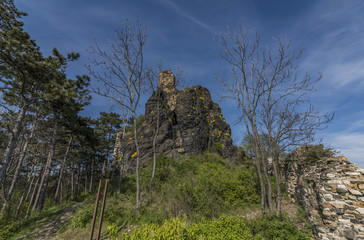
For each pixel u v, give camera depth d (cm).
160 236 423
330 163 702
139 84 1320
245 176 1205
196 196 910
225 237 569
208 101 2425
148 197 1093
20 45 1041
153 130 2023
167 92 2439
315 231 679
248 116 1114
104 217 902
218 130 2158
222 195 1024
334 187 628
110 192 1402
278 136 1000
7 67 1199
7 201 1352
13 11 1462
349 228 554
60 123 1888
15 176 1490
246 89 1155
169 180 1268
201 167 1418
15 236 941
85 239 761
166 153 1838
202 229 580
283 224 666
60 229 908
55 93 1282
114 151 2223
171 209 896
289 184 1118
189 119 2042
